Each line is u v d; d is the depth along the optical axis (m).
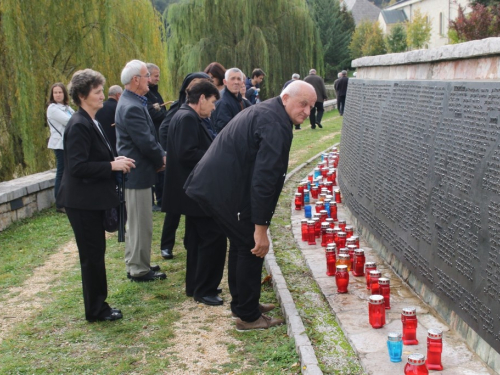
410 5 65.06
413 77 5.71
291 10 27.88
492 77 3.96
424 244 4.67
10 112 12.15
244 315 4.62
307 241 6.88
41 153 12.08
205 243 5.16
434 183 4.48
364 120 7.17
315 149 14.97
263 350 4.25
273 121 4.16
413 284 5.16
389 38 55.56
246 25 26.50
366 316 4.56
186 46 26.66
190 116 5.16
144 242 5.79
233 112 6.45
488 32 26.70
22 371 4.05
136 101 5.64
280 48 27.86
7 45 11.40
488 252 3.53
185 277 5.96
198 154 5.11
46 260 6.81
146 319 4.95
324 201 7.89
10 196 8.34
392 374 3.58
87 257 4.73
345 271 5.07
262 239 4.23
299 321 4.49
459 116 4.08
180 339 4.52
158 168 5.75
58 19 12.43
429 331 3.62
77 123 4.50
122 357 4.23
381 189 6.05
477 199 3.71
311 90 4.21
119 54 13.52
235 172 4.31
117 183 4.90
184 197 5.15
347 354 4.02
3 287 5.88
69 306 5.28
